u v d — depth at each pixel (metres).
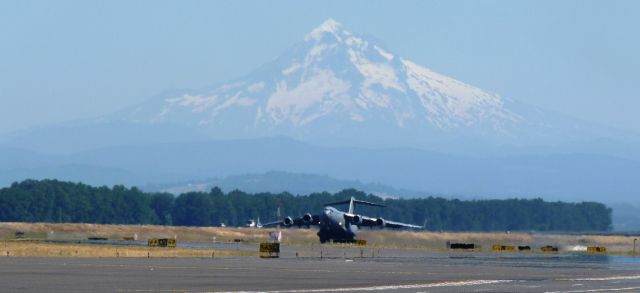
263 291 195.12
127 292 188.75
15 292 184.62
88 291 188.88
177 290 194.12
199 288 199.12
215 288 199.62
